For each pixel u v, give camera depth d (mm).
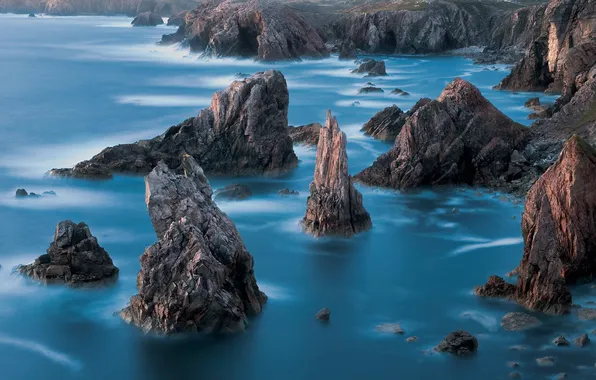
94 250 60000
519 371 46688
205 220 53312
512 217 73625
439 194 79938
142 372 47875
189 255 50781
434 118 82250
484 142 83500
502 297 56250
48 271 58656
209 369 48125
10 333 52406
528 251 55344
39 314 54656
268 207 76562
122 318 53219
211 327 50875
